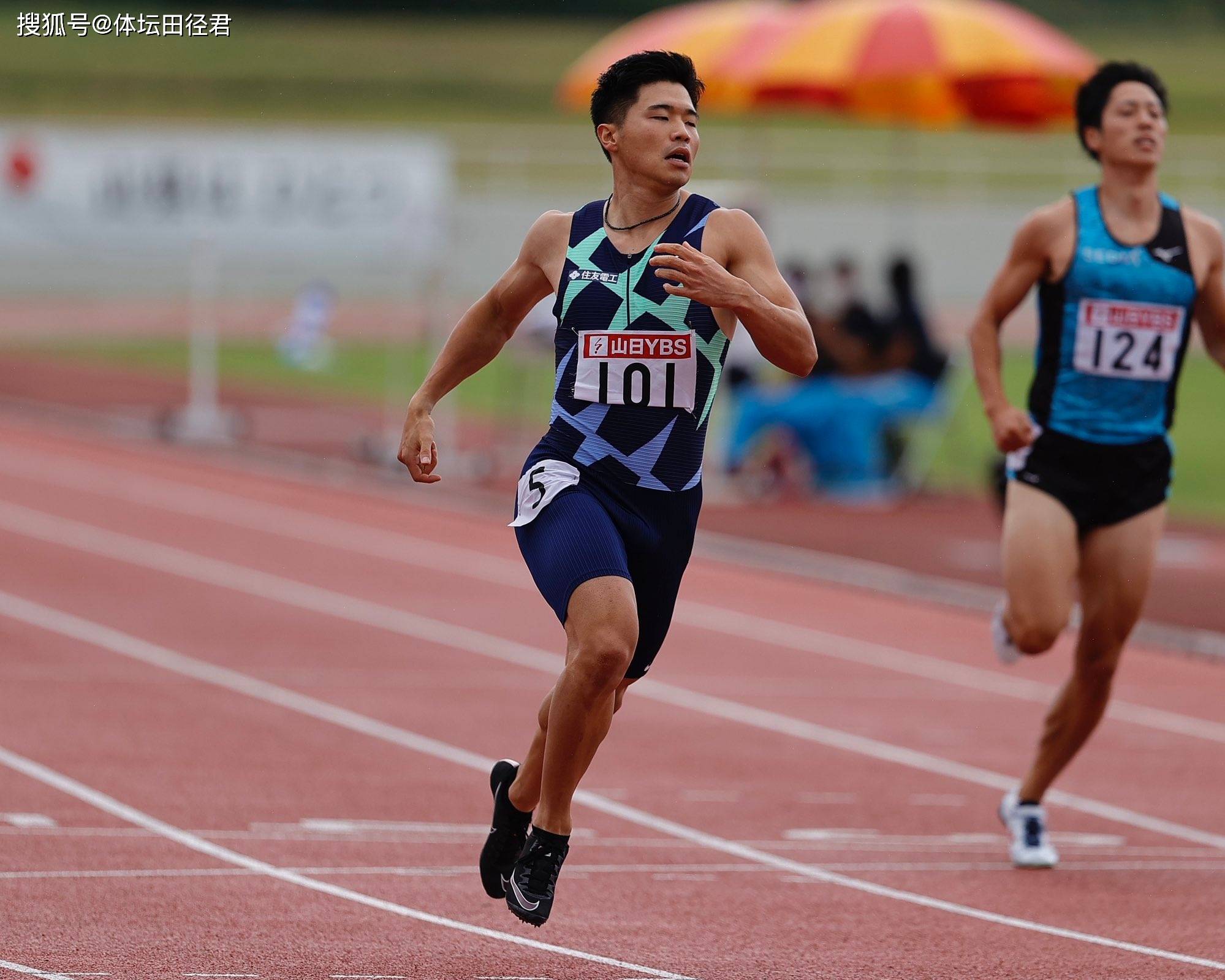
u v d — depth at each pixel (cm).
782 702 3206
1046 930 1830
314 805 2328
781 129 15512
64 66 16725
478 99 17262
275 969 1588
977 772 2703
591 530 1507
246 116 15750
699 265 1450
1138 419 2097
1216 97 18512
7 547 4647
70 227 7656
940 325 10406
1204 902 1967
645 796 2466
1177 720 3127
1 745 2616
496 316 1630
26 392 8162
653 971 1634
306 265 11031
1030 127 6084
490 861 1648
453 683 3269
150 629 3675
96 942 1661
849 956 1708
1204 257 2111
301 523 5244
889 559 4797
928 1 5616
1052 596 2064
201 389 7131
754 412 5800
